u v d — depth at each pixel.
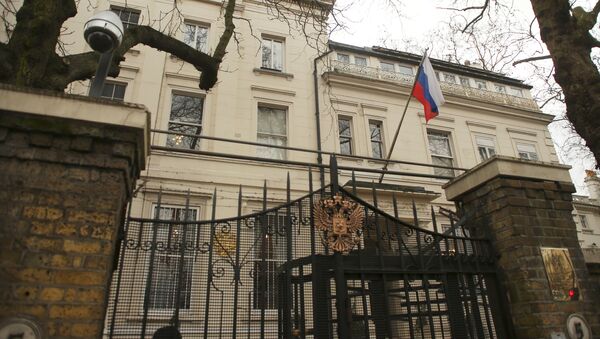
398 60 16.67
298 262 4.00
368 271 3.79
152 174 10.49
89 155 2.93
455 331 3.95
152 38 5.30
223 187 11.12
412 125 15.12
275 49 14.40
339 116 14.24
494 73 18.66
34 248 2.62
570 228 4.41
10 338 2.40
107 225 2.81
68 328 2.52
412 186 13.09
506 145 16.64
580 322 3.94
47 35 3.70
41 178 2.78
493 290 4.29
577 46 5.25
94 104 2.96
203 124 12.12
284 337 4.02
